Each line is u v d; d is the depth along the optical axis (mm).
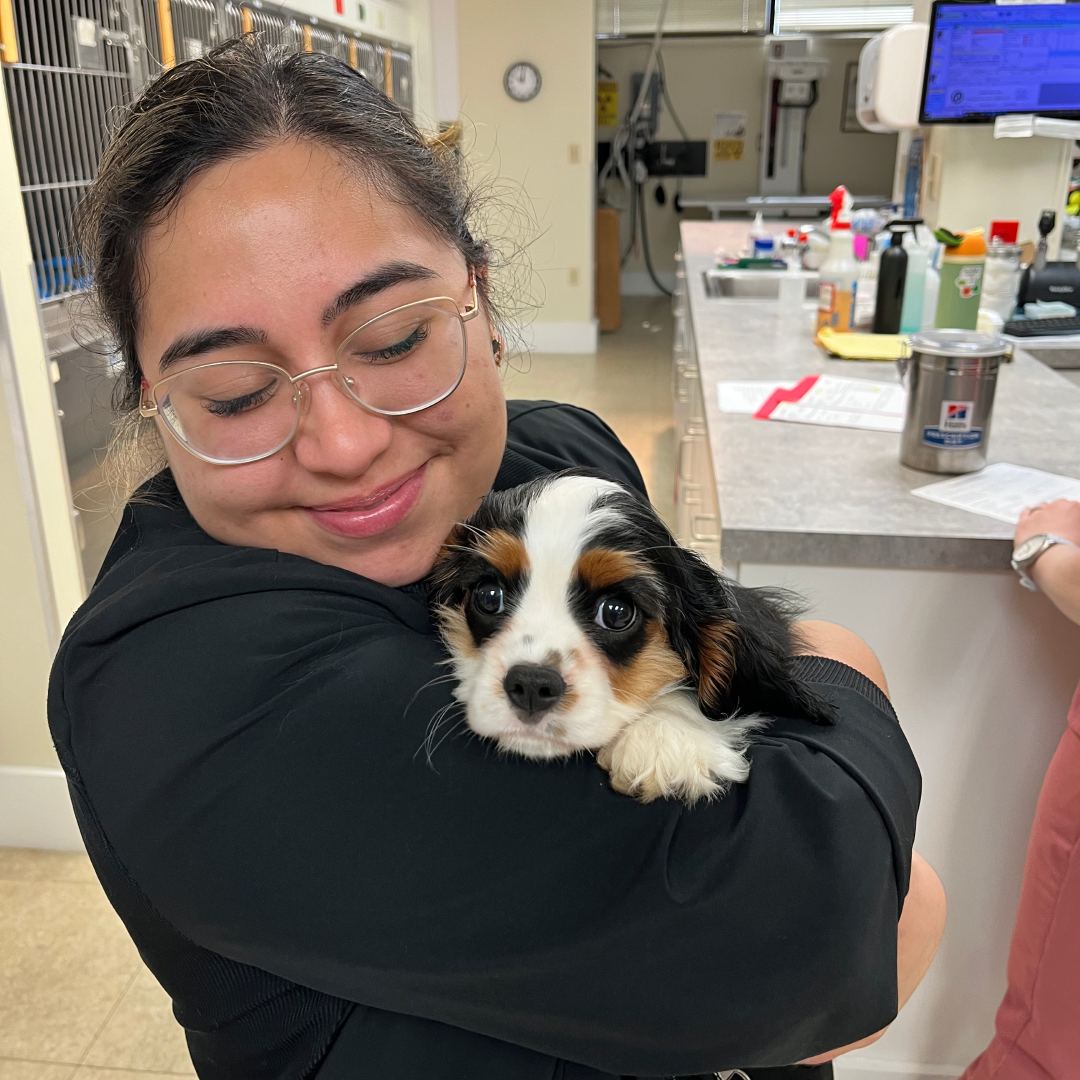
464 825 770
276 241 794
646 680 912
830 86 9328
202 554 894
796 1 8047
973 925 1789
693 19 8211
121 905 900
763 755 823
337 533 932
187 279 800
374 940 762
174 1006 955
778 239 4957
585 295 7625
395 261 847
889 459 1952
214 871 774
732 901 743
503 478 1176
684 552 988
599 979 751
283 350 829
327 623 828
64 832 2580
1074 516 1502
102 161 888
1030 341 2947
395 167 867
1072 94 3227
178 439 878
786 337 3145
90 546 2480
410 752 784
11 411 2182
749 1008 751
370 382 875
